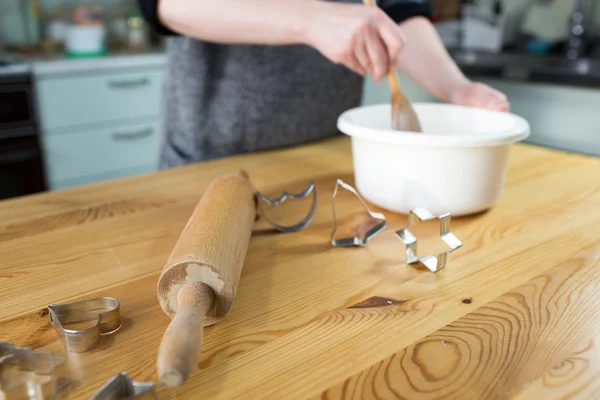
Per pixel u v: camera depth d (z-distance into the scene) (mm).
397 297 470
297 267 525
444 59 945
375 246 571
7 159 1753
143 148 2105
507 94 1771
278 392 354
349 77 1064
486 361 382
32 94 1760
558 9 2074
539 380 362
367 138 607
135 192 740
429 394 350
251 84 948
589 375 367
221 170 835
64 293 482
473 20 2215
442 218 542
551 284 489
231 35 750
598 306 452
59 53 2049
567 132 1653
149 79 2039
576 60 1899
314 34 671
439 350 395
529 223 630
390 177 621
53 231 611
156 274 515
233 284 418
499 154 607
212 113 990
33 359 365
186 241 444
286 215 657
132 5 2416
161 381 312
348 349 398
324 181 786
